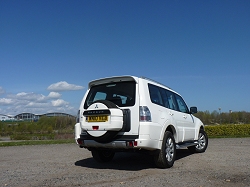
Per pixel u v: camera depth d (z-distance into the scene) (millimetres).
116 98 6012
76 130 6414
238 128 21266
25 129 45406
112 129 5547
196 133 8664
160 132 5949
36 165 6848
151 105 5930
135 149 5691
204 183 4695
